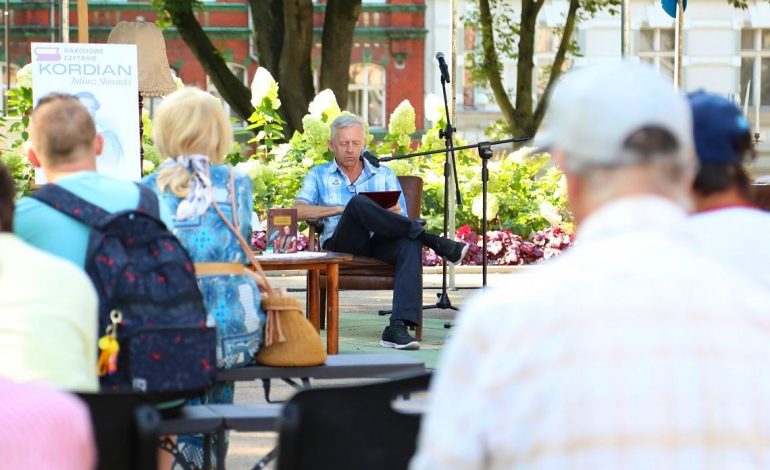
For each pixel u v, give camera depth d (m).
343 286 12.53
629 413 2.79
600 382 2.80
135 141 14.18
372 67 56.19
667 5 23.33
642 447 2.77
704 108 4.96
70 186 5.91
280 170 22.73
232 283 6.96
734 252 4.83
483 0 42.09
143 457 4.29
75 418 3.38
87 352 4.54
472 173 23.67
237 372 6.84
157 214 6.03
